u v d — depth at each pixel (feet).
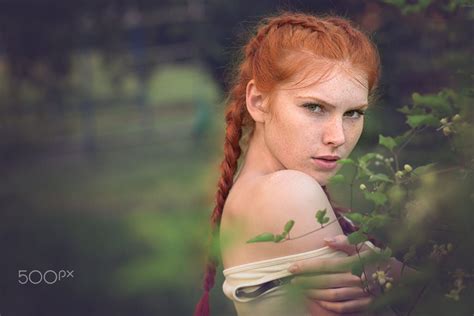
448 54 9.02
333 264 7.07
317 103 7.55
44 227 39.45
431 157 7.22
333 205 8.64
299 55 7.60
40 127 59.72
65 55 57.72
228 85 9.02
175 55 65.82
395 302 6.53
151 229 4.52
